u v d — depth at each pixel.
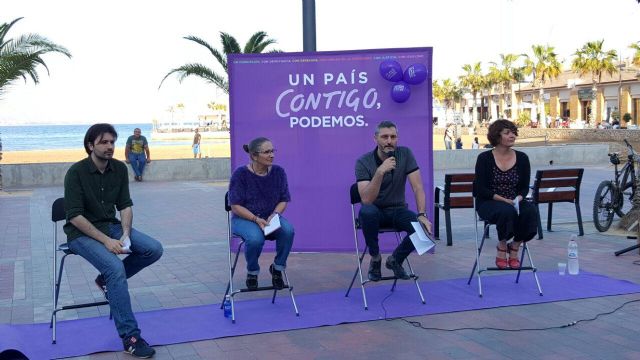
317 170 7.84
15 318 5.54
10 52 17.12
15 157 32.47
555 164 23.09
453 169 21.33
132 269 5.13
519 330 4.99
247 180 5.62
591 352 4.50
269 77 7.77
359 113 7.76
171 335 4.98
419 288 5.86
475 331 4.98
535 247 8.22
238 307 5.75
